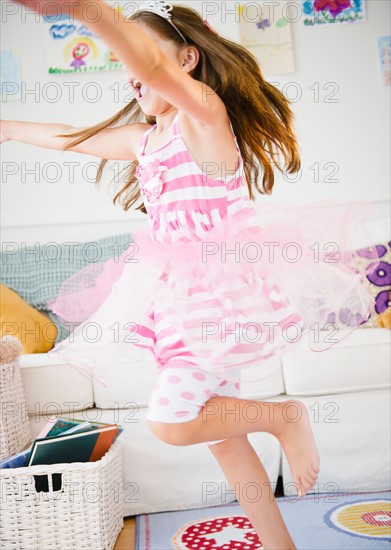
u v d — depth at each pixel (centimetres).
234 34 320
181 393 136
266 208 152
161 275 146
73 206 316
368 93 327
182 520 209
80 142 175
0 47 316
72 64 318
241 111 165
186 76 131
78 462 189
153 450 220
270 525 148
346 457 224
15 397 209
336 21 326
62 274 290
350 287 149
